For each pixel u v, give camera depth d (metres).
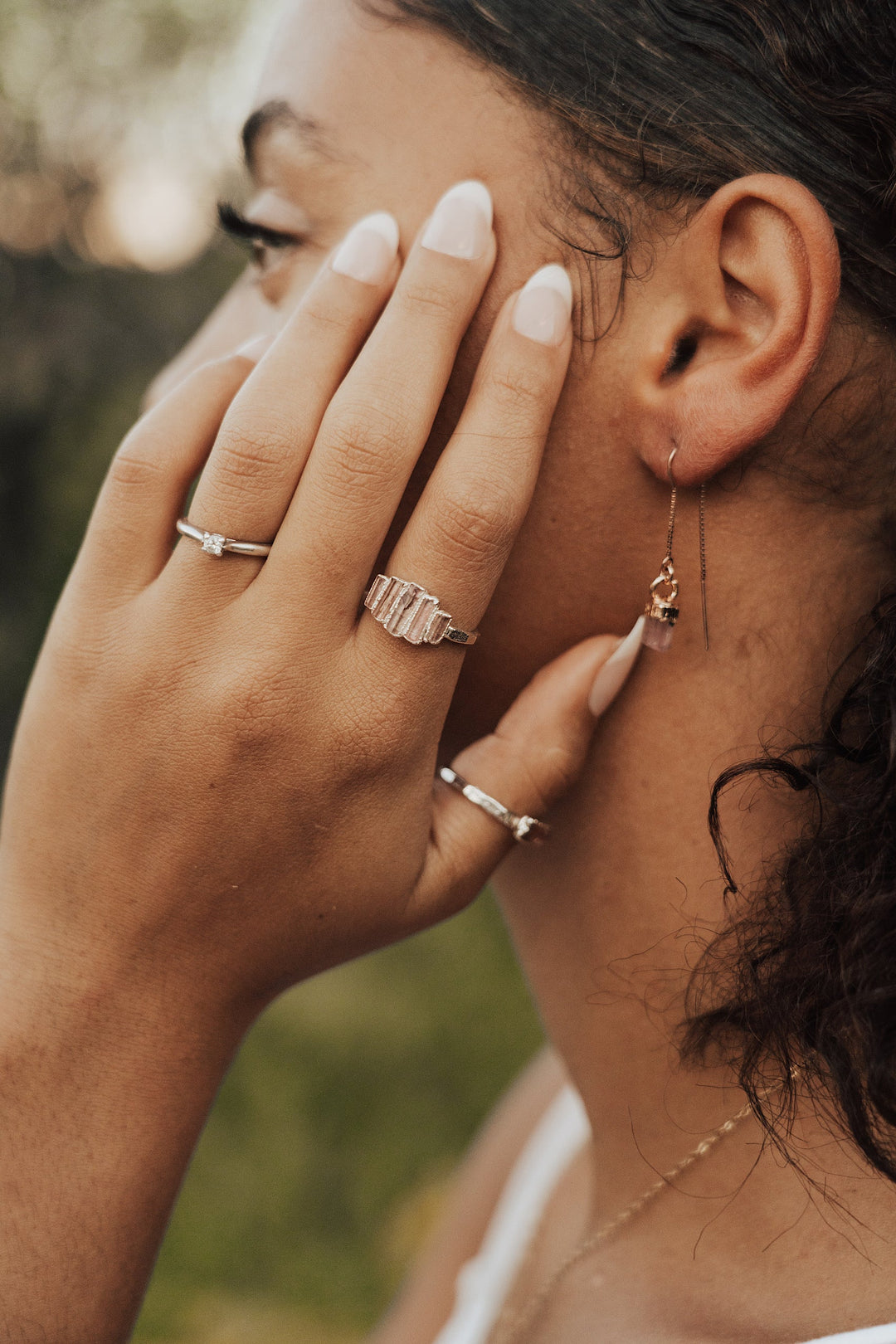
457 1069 1.24
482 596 0.34
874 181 0.34
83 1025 0.36
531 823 0.36
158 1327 0.98
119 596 0.36
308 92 0.35
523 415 0.34
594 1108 0.39
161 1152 0.36
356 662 0.34
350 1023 1.24
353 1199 1.14
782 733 0.36
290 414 0.34
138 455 0.36
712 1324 0.35
